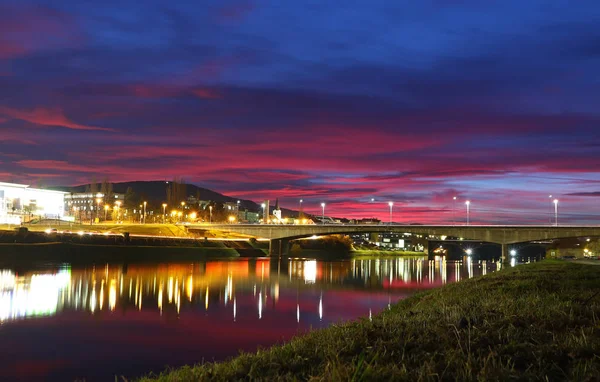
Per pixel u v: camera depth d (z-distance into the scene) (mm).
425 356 11773
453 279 115562
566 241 182625
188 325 46094
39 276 90312
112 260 144875
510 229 166750
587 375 9898
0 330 41844
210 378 11508
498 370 10242
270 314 54219
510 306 18672
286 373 11367
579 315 16484
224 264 153625
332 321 49469
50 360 32844
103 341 38562
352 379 9828
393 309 32031
